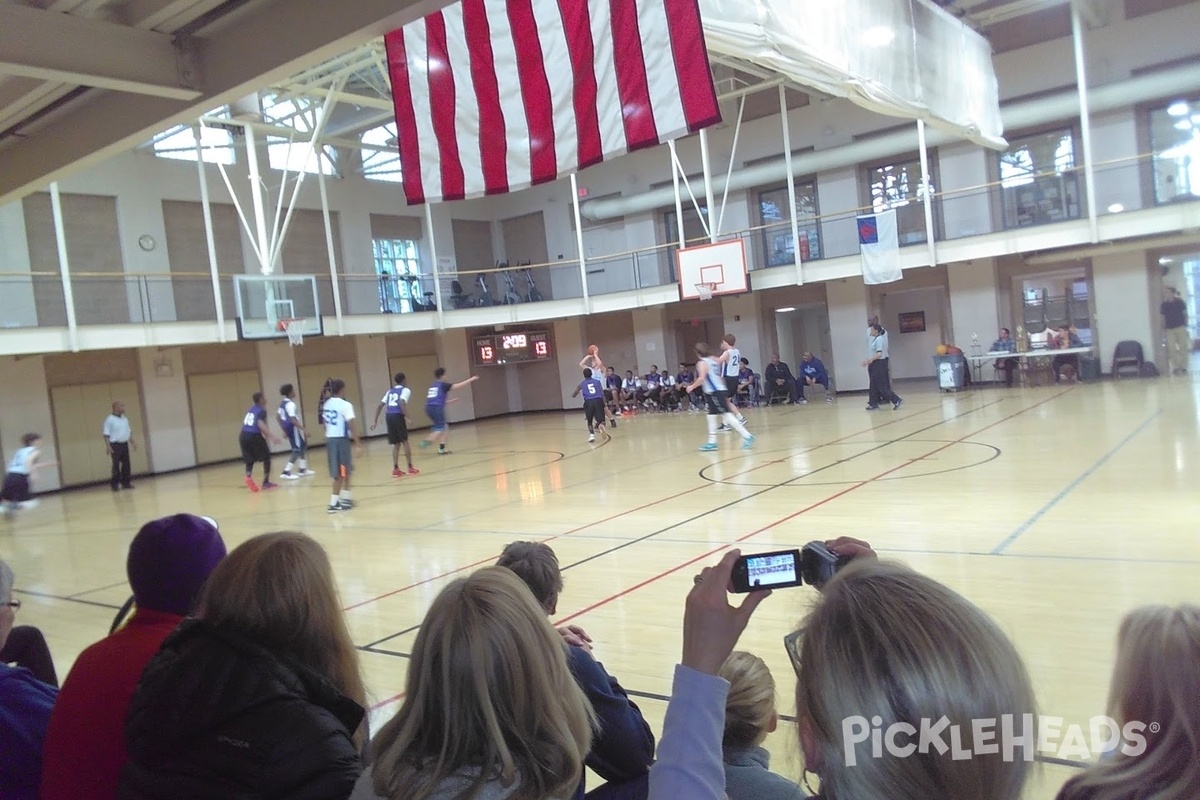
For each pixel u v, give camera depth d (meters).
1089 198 15.30
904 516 6.74
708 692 1.12
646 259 20.47
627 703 2.12
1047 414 12.27
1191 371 16.16
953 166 17.95
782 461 10.47
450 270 23.41
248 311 17.31
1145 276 16.41
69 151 4.48
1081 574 4.80
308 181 20.77
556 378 24.73
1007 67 17.25
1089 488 7.11
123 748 1.62
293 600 1.63
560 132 4.93
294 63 3.55
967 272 18.34
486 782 1.20
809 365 19.59
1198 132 15.50
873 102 7.49
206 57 3.81
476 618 1.29
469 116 5.14
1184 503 6.23
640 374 22.92
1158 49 15.73
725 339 14.67
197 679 1.46
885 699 0.84
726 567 1.25
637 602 5.17
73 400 17.02
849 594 0.94
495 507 9.29
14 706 1.89
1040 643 3.84
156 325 16.38
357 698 1.75
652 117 4.65
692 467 10.80
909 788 0.83
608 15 4.76
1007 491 7.31
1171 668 1.04
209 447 19.12
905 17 8.01
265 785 1.39
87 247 16.89
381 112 21.20
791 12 6.14
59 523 11.50
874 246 17.25
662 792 1.03
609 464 11.97
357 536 8.32
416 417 23.19
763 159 20.16
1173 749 1.02
